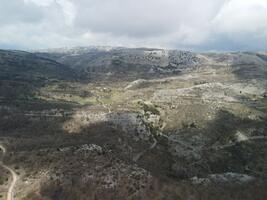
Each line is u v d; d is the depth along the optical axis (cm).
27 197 15225
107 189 15375
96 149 19075
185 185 17325
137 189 15438
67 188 15488
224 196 17512
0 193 15588
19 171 17412
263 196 18750
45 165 17462
